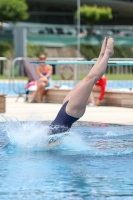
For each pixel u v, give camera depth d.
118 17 141.62
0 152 13.09
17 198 8.62
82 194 8.88
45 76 30.97
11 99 34.12
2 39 100.00
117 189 9.22
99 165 11.41
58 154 12.84
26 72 33.53
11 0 103.44
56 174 10.45
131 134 16.47
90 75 13.48
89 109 25.84
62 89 29.98
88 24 116.00
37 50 101.56
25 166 11.30
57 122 13.70
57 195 8.80
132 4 137.62
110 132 16.72
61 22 132.38
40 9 130.25
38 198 8.62
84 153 12.96
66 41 105.44
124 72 43.44
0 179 10.00
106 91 28.28
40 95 30.81
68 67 40.78
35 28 103.44
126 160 12.03
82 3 134.00
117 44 106.62
